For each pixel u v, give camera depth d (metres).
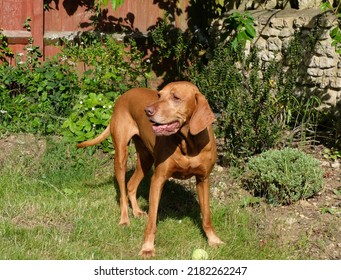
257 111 6.66
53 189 6.22
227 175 6.48
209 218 5.06
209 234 5.09
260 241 5.11
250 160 6.12
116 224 5.43
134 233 5.27
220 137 7.29
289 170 5.82
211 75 6.93
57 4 9.35
